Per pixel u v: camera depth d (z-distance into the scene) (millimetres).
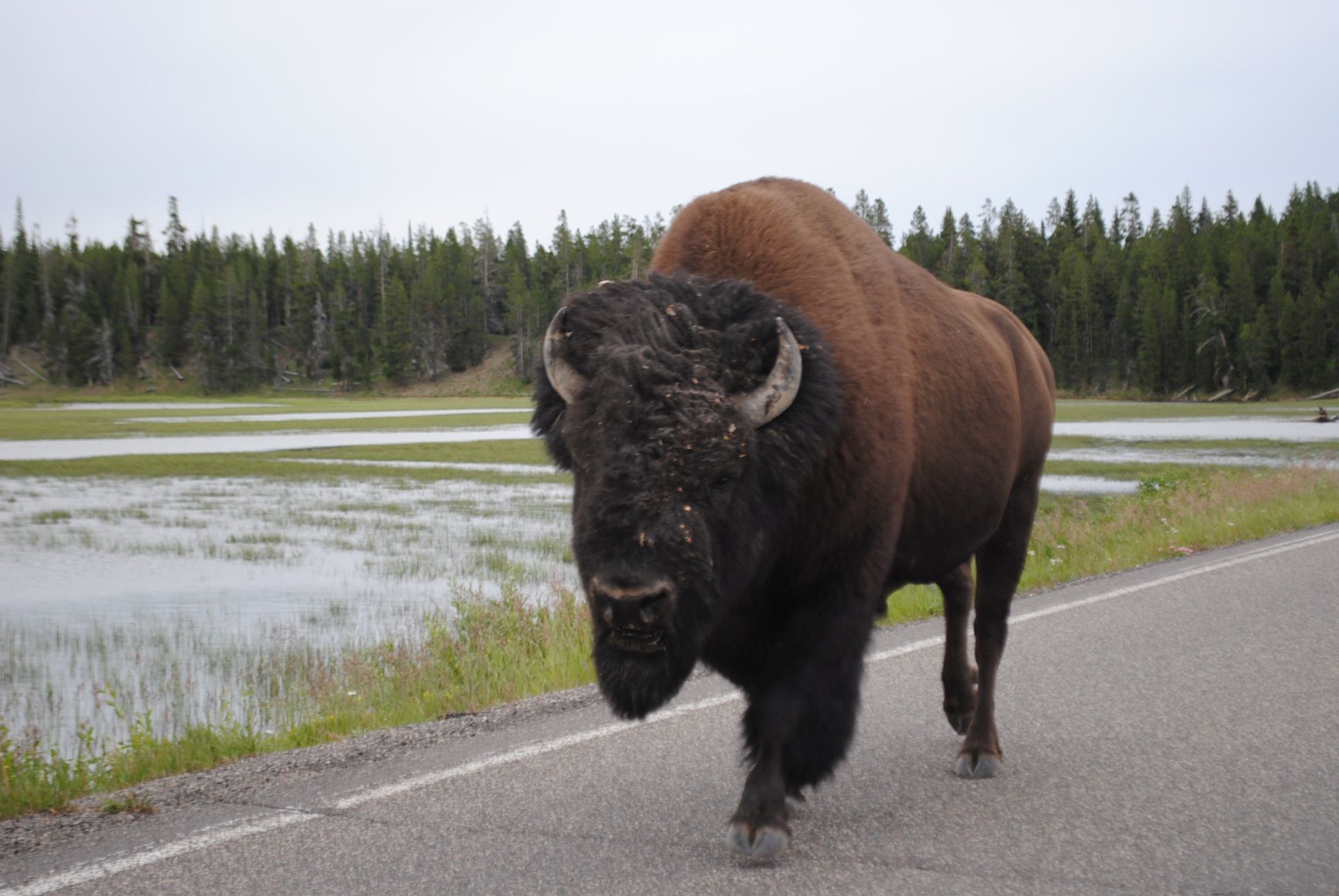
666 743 4621
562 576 12562
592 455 3137
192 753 4930
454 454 33781
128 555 14328
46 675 8117
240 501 20969
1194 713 5031
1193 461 27719
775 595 3670
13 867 3330
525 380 126188
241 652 8859
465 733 4840
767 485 3389
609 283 3498
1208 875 3201
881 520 3830
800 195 4480
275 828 3650
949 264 110375
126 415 73875
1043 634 6906
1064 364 106562
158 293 142875
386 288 142125
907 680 5816
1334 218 116438
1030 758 4480
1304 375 91875
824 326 3848
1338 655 6109
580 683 6168
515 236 151125
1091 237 127500
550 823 3680
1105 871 3246
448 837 3561
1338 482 16312
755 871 3275
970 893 3096
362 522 17609
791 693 3572
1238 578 8945
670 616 3082
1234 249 105625
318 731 5426
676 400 3127
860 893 3096
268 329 142375
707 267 4094
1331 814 3695
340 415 71812
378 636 9492
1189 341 97312
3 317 133750
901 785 4168
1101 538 11586
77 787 4309
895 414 3922
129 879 3217
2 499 21422
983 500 4727
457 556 14133
